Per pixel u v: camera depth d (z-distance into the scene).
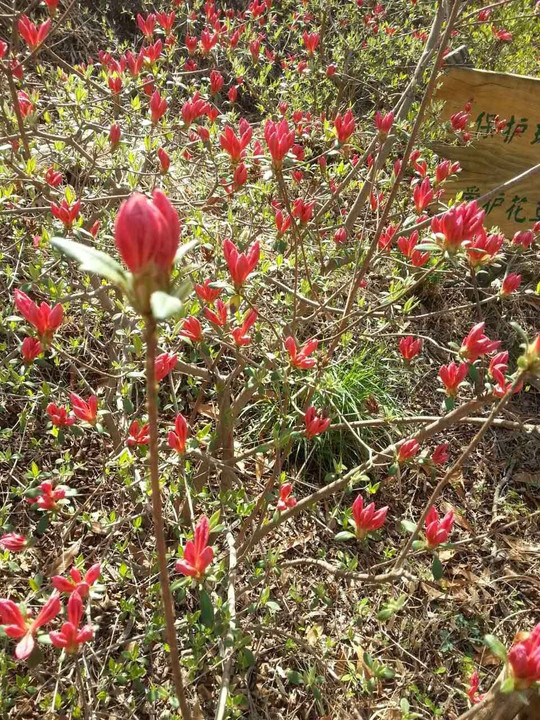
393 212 3.40
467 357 1.60
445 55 3.38
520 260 3.59
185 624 1.80
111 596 2.10
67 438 2.47
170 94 3.57
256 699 1.98
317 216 2.72
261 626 1.84
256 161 2.40
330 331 2.92
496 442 3.10
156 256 0.54
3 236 2.76
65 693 1.82
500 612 2.47
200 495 1.91
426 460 1.85
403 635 2.28
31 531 2.12
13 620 1.18
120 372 2.05
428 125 3.50
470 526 2.75
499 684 1.36
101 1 4.96
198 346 1.79
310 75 4.12
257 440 2.72
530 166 3.38
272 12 5.39
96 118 3.04
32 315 1.52
